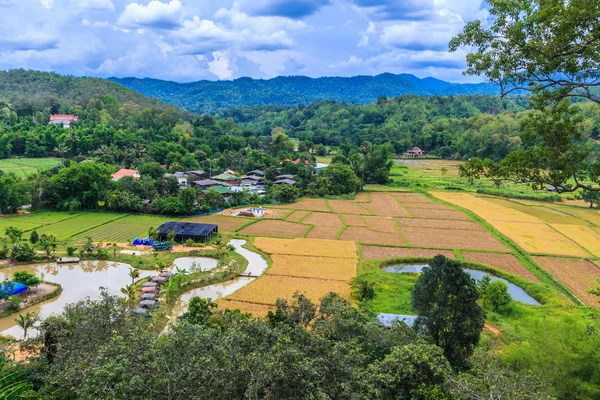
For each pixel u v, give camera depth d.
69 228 87.19
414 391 24.70
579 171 26.78
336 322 32.50
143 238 82.00
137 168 141.00
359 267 68.25
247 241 82.31
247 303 53.88
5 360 30.69
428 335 36.41
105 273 64.31
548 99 27.45
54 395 25.38
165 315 50.97
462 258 74.06
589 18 21.66
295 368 22.47
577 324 34.88
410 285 60.78
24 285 52.16
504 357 34.88
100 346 26.45
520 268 70.19
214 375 22.45
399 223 100.06
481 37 25.19
